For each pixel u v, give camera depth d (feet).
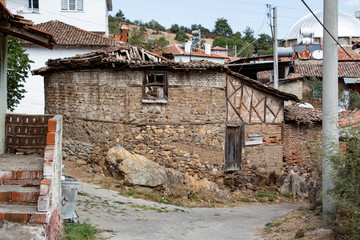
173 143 51.26
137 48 55.21
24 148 30.71
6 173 24.47
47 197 21.94
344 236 26.13
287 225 34.09
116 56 51.13
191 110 51.67
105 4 112.16
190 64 50.21
